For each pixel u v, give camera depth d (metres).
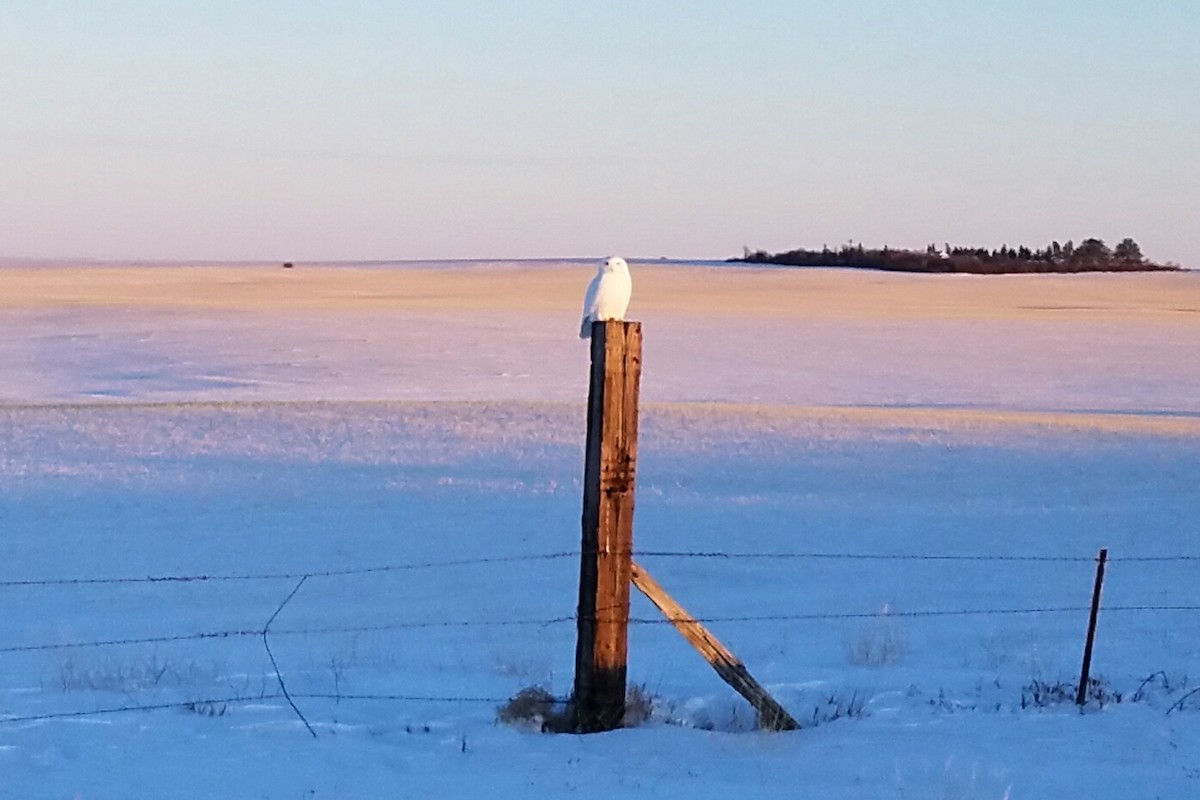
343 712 8.66
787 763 7.13
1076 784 6.78
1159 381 50.28
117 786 6.72
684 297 107.50
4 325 62.72
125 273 136.12
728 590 15.55
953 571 17.06
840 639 12.20
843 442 30.41
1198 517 22.36
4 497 22.58
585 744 7.54
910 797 6.45
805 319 80.62
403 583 16.02
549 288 114.62
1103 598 15.18
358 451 27.70
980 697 9.20
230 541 19.06
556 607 14.56
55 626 13.33
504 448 28.41
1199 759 7.31
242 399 36.81
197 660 11.06
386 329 63.47
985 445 30.44
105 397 37.28
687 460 27.59
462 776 6.89
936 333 71.44
